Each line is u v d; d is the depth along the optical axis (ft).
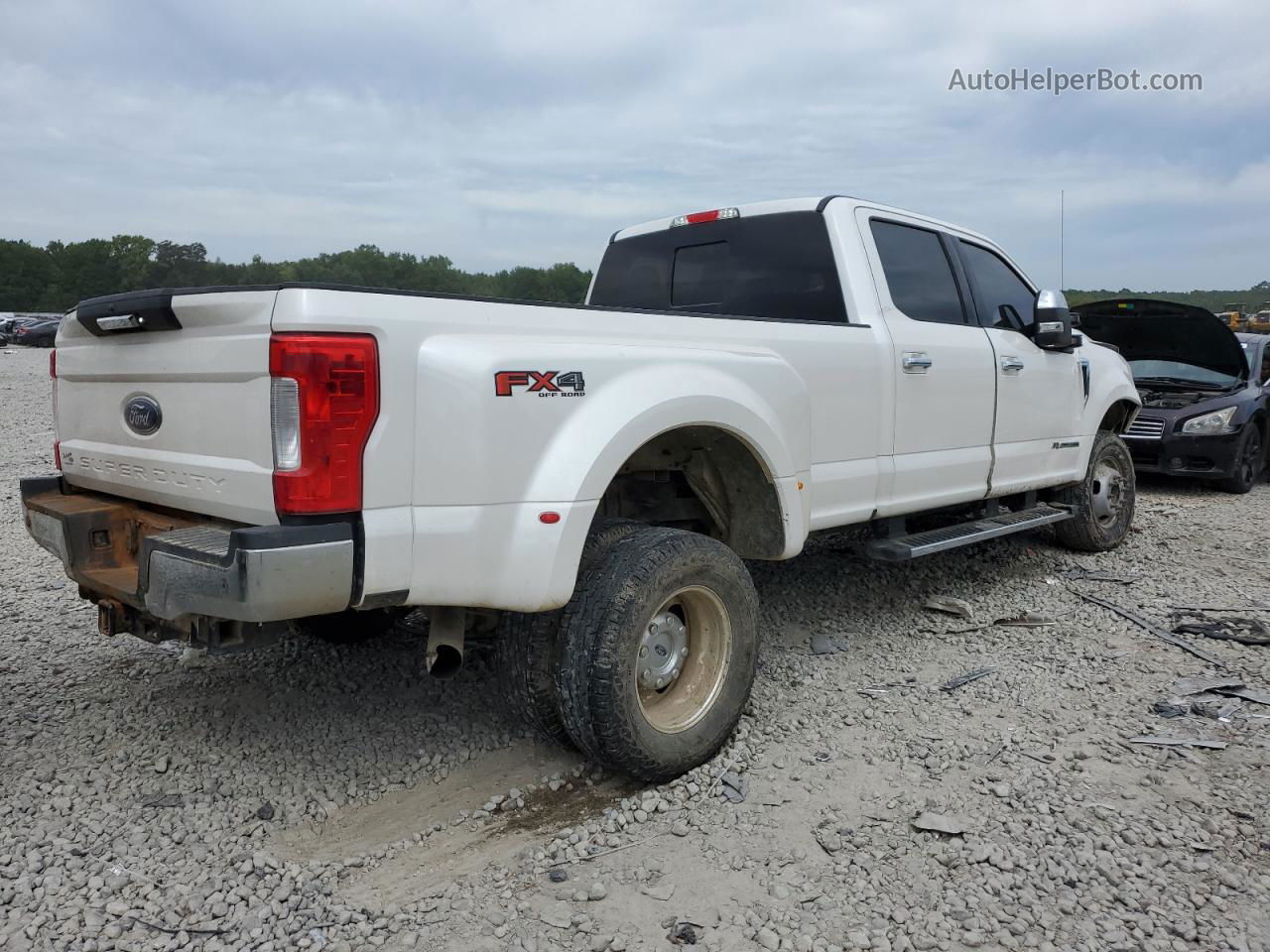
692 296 17.17
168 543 9.12
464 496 9.26
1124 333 34.88
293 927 8.31
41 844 9.48
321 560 8.47
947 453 16.19
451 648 10.17
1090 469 21.20
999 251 19.24
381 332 8.73
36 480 12.35
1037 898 8.63
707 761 11.25
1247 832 9.69
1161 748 11.62
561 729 10.80
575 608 10.14
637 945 8.02
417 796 10.80
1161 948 7.97
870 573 19.85
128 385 10.62
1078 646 15.52
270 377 8.46
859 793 10.53
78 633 15.93
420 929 8.29
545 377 9.78
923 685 13.79
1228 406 31.83
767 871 9.09
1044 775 10.85
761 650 15.35
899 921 8.30
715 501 13.05
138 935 8.15
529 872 9.14
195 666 14.44
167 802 10.41
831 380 13.67
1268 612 17.31
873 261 15.34
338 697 13.41
